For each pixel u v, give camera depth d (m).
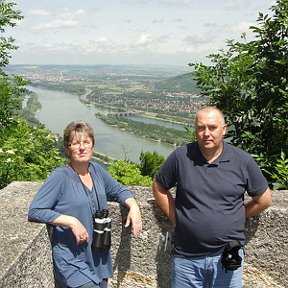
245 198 2.73
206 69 4.99
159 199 2.45
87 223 2.20
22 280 1.92
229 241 2.28
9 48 6.36
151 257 2.69
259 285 2.66
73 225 2.10
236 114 4.87
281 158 4.03
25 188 2.94
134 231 2.39
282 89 4.58
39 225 2.26
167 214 2.46
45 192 2.13
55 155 5.74
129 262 2.71
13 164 4.75
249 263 2.65
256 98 4.83
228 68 4.98
